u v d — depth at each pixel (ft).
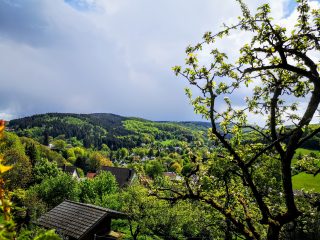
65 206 92.68
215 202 25.41
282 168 23.38
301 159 26.63
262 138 28.02
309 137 22.52
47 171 218.79
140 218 112.57
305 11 23.62
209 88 23.94
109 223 86.99
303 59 23.50
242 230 25.61
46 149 433.07
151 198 108.68
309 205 27.12
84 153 561.43
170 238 114.32
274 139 25.08
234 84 24.21
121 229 143.43
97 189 175.11
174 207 105.09
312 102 22.16
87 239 80.18
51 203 167.32
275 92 26.94
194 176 25.84
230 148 23.73
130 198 115.34
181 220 105.60
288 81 27.48
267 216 23.13
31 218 77.77
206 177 25.04
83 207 89.66
